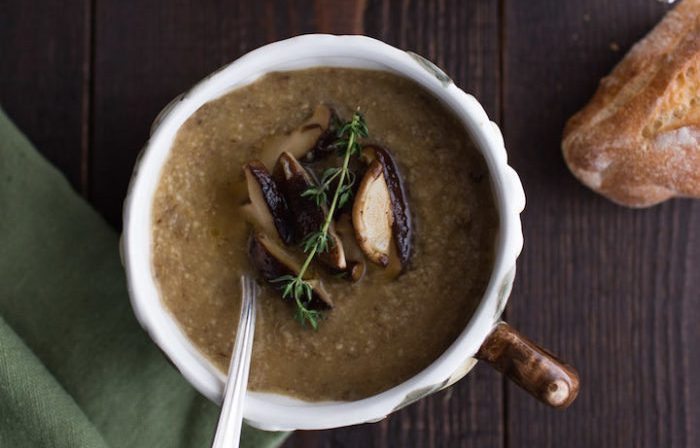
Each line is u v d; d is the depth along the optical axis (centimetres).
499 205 48
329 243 47
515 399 57
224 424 46
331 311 49
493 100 57
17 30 57
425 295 49
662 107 55
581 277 57
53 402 53
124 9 57
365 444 57
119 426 55
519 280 57
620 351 57
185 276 49
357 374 49
